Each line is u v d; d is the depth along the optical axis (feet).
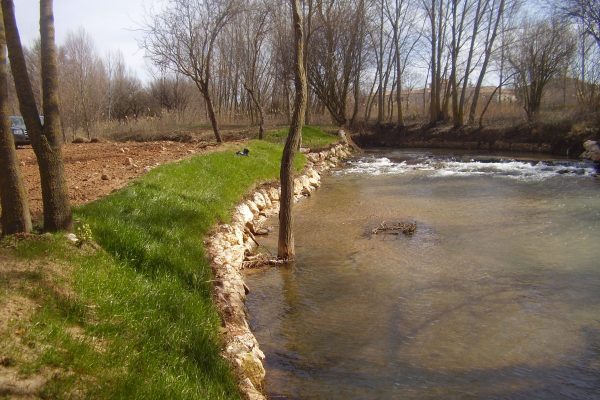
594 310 22.49
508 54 117.70
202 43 67.05
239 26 108.78
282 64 110.32
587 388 16.71
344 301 24.20
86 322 14.32
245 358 17.03
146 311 16.39
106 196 28.73
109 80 163.84
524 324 21.30
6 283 14.48
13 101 118.83
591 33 89.45
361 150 109.19
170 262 21.47
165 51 63.46
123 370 12.82
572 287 25.18
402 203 48.29
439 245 33.12
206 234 28.22
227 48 130.11
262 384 16.93
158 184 32.89
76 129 123.44
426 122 128.06
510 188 55.42
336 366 18.34
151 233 23.94
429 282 26.37
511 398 16.22
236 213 35.24
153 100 182.50
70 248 18.20
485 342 19.81
